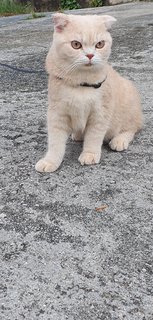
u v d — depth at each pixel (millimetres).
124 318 727
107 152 1127
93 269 801
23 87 1585
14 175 1043
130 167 1062
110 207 934
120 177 1024
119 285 775
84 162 1060
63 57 953
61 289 770
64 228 885
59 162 1051
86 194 971
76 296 758
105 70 990
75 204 944
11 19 3344
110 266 806
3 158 1117
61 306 744
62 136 1034
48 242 855
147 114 1326
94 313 734
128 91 1151
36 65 1812
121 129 1167
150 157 1103
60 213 922
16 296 761
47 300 753
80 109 985
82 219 905
